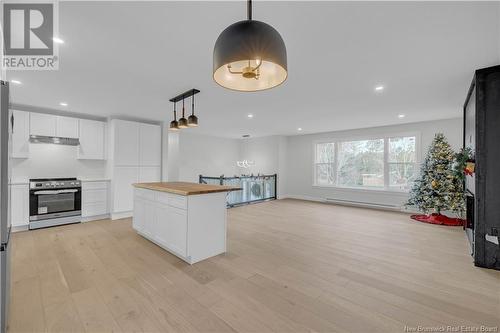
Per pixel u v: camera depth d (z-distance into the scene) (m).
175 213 2.98
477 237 2.73
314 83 3.11
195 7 1.66
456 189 4.67
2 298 1.52
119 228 4.32
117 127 4.98
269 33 1.06
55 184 4.41
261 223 4.77
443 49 2.23
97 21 1.81
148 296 2.10
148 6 1.64
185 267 2.71
